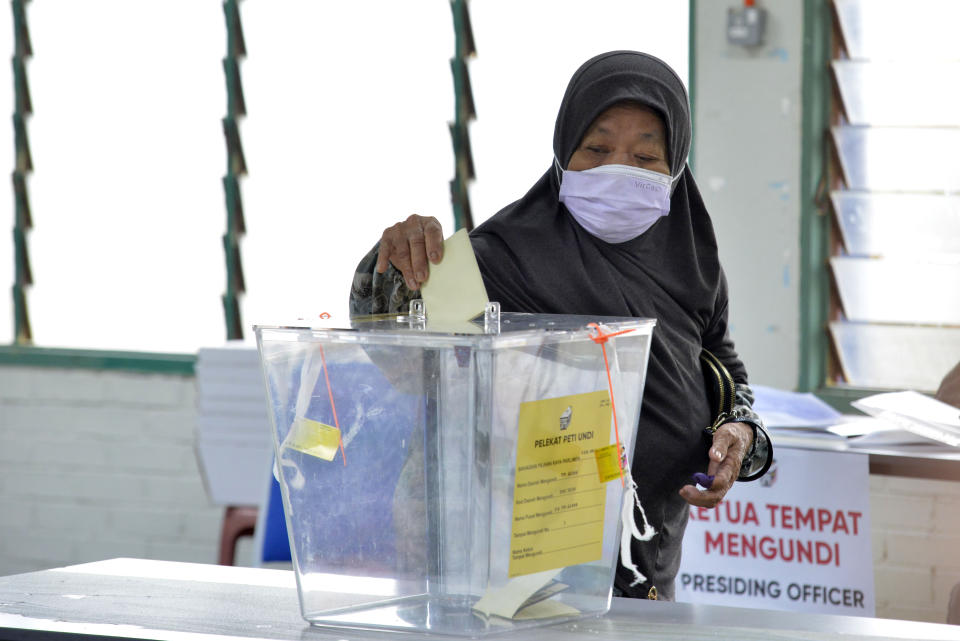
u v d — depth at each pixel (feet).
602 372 5.45
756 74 18.44
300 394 5.48
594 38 19.45
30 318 23.21
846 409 18.61
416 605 5.35
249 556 20.95
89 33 22.34
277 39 21.27
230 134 21.53
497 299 8.30
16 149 22.82
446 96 20.31
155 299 22.44
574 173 8.16
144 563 6.91
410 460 5.28
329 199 21.25
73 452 22.26
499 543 5.24
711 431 8.20
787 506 13.67
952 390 14.44
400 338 5.19
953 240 18.29
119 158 22.41
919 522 17.89
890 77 18.30
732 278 18.92
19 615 5.60
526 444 5.24
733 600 14.12
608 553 5.66
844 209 18.80
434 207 20.58
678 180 8.50
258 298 21.81
